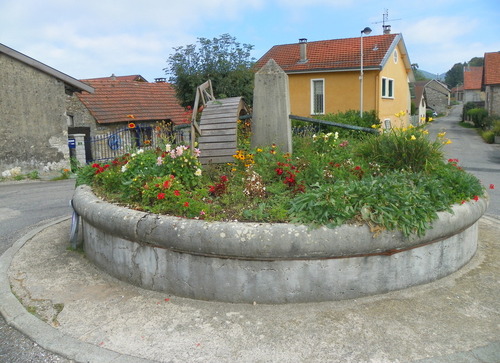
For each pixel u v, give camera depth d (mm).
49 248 5609
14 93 13492
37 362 3199
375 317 3664
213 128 5930
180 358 3166
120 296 4133
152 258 4180
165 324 3615
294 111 23141
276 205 4348
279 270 3840
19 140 13695
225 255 3848
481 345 3262
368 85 21469
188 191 4852
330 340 3348
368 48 22531
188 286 4035
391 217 3873
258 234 3760
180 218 4070
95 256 4906
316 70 21953
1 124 13336
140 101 22078
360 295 3988
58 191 10805
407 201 4055
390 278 4074
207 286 3969
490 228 6387
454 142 25266
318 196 4031
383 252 3967
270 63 6773
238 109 6312
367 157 6129
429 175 5219
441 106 72812
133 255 4312
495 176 12742
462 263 4715
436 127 38188
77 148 15000
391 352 3189
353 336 3395
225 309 3834
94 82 22000
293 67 22641
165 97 24031
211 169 5648
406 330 3473
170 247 4008
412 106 41219
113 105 20500
